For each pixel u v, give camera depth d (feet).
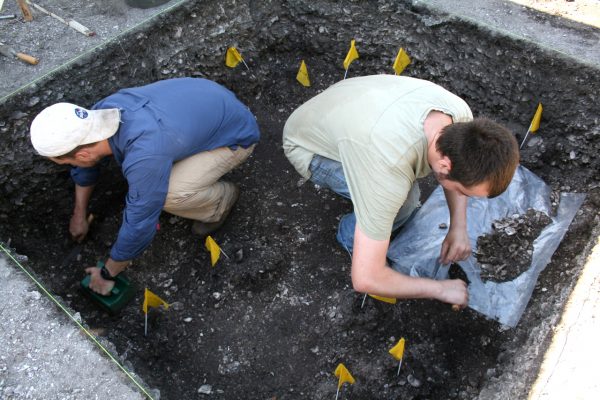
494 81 7.38
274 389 5.71
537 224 6.47
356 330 6.06
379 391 5.63
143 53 7.25
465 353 5.82
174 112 5.42
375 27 7.99
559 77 6.91
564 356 4.71
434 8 7.48
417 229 6.79
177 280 6.55
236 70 8.35
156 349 5.95
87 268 6.28
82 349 4.75
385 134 4.50
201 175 5.98
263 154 7.82
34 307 5.01
